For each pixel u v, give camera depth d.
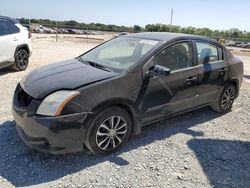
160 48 4.47
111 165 3.74
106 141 3.90
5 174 3.46
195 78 4.91
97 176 3.49
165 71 4.14
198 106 5.25
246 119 5.65
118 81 3.93
